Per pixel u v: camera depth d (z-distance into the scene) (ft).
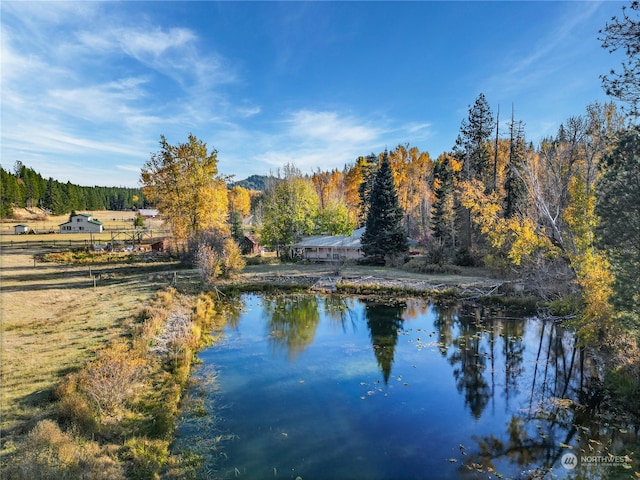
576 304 46.55
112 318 54.49
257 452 27.86
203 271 90.84
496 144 110.11
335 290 90.07
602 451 28.25
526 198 70.08
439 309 73.26
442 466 26.71
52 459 21.03
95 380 29.78
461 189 117.19
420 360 48.32
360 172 212.43
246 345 53.52
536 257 60.44
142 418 29.86
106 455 23.68
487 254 95.35
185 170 116.47
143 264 121.39
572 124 56.24
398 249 120.37
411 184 192.03
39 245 156.56
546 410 35.01
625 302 34.06
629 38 31.71
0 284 84.84
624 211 32.81
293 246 142.00
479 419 33.55
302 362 47.24
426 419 33.63
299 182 176.45
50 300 67.67
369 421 33.06
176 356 42.70
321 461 26.91
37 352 40.19
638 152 32.04
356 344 54.65
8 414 27.32
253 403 35.96
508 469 26.35
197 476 24.66
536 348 52.26
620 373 36.27
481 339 56.08
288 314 71.97
